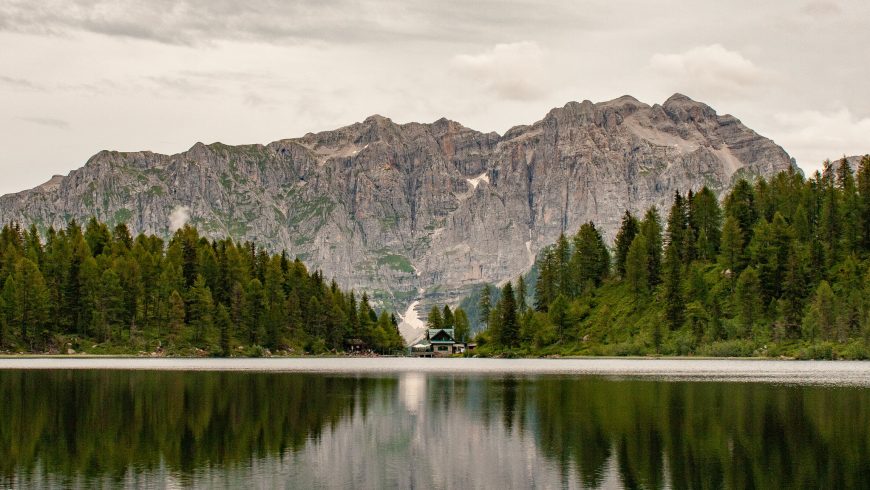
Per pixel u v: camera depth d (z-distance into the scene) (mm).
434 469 60469
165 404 97500
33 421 82562
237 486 55250
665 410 90562
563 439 72188
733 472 58875
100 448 68312
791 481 56188
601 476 57969
